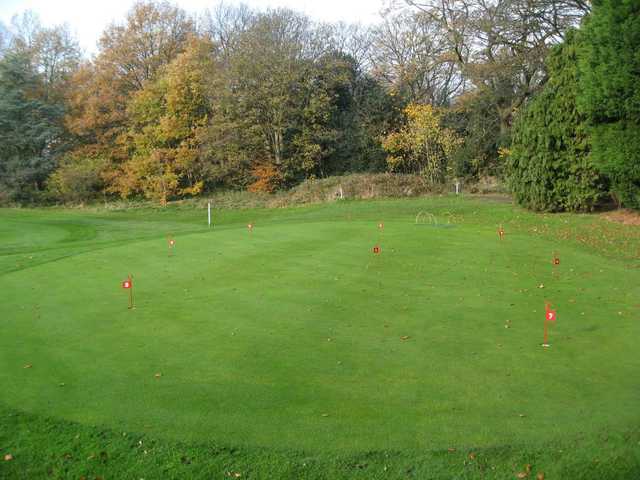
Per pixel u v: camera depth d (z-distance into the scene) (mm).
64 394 5160
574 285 9484
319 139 36875
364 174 34094
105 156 39562
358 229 16094
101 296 8898
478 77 30281
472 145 32344
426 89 38031
